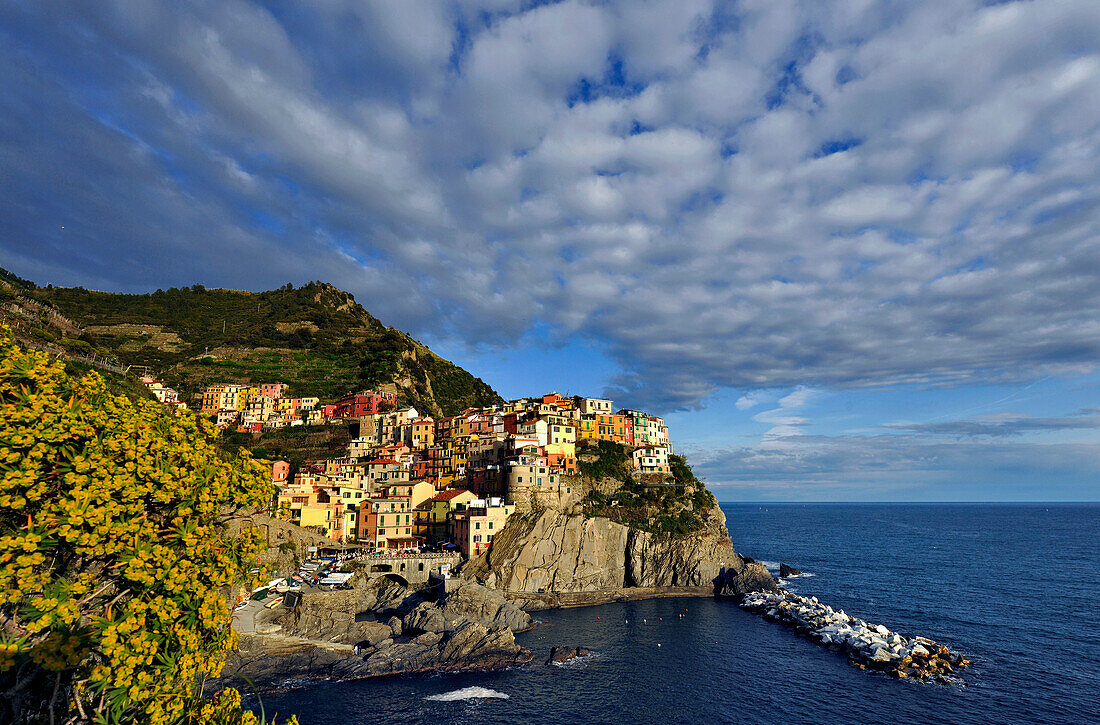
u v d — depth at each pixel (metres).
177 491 22.12
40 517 18.86
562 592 124.69
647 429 184.12
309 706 68.75
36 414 19.38
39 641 18.62
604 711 69.75
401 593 113.88
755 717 69.00
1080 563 189.25
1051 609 121.25
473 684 76.62
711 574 135.50
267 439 179.25
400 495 141.88
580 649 89.62
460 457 162.00
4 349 20.92
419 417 190.88
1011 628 106.38
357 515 137.75
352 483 146.62
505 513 130.75
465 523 128.25
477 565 123.62
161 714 19.94
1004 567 180.75
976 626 107.75
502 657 84.44
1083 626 107.75
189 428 25.59
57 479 19.78
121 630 18.97
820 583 152.25
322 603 91.06
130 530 20.27
